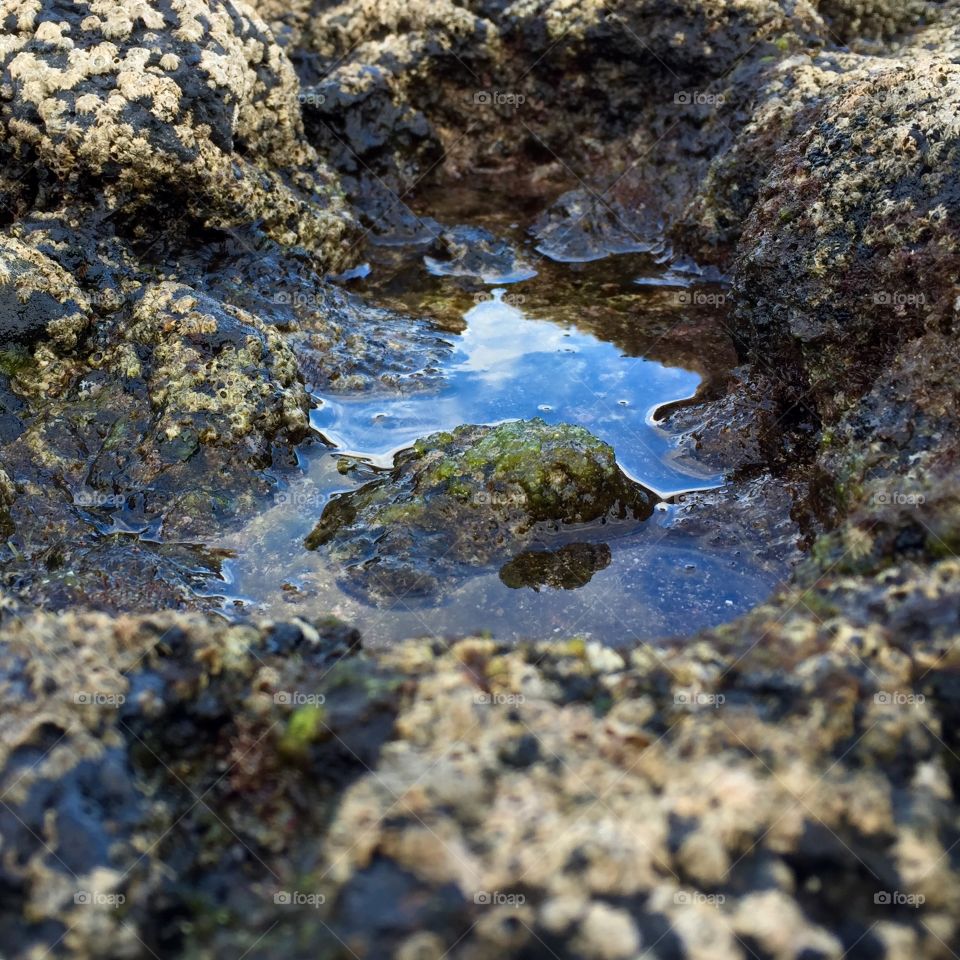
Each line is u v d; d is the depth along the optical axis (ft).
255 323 1.56
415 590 1.26
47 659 0.90
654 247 1.99
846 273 1.39
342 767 0.84
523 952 0.73
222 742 0.88
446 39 2.12
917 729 0.83
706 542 1.33
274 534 1.36
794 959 0.74
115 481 1.40
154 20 1.69
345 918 0.75
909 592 0.94
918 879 0.76
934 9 2.21
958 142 1.33
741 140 1.83
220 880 0.81
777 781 0.80
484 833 0.78
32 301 1.49
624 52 2.07
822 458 1.30
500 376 1.65
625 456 1.48
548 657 0.92
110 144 1.61
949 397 1.21
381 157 2.09
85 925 0.76
